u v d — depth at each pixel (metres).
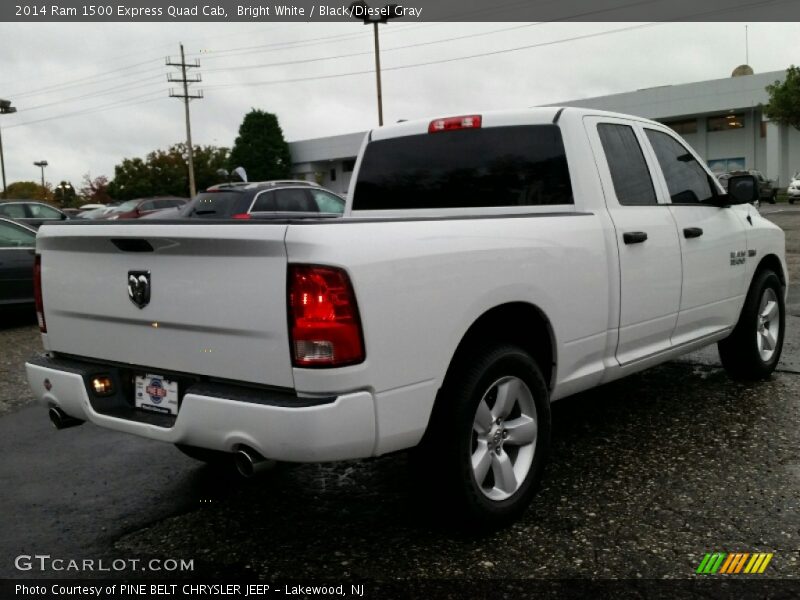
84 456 4.79
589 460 4.31
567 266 3.79
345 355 2.81
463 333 3.24
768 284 5.71
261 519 3.76
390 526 3.61
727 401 5.30
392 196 4.84
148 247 3.22
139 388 3.45
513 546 3.34
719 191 5.42
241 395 2.95
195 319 3.10
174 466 4.56
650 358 4.50
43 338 3.88
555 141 4.24
